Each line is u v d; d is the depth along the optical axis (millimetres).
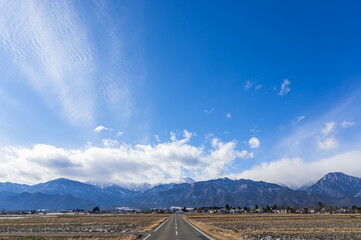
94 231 43125
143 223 71062
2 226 60875
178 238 30281
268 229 50562
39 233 39625
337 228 53938
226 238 30141
